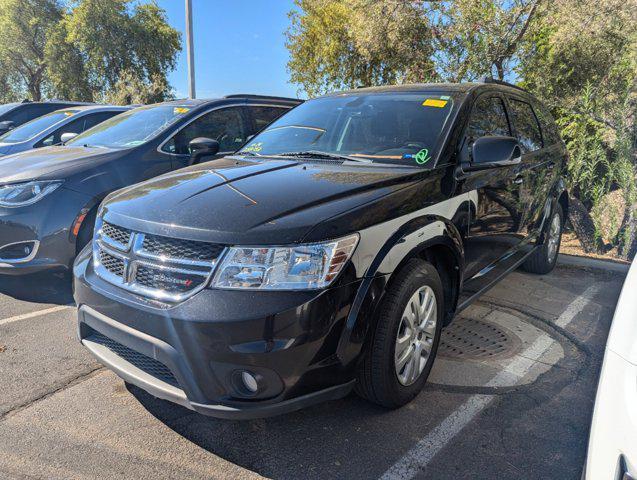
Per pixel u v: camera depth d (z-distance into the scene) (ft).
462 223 10.57
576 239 23.30
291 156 11.71
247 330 7.11
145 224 8.17
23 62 97.81
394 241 8.49
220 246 7.47
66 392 10.12
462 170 10.84
